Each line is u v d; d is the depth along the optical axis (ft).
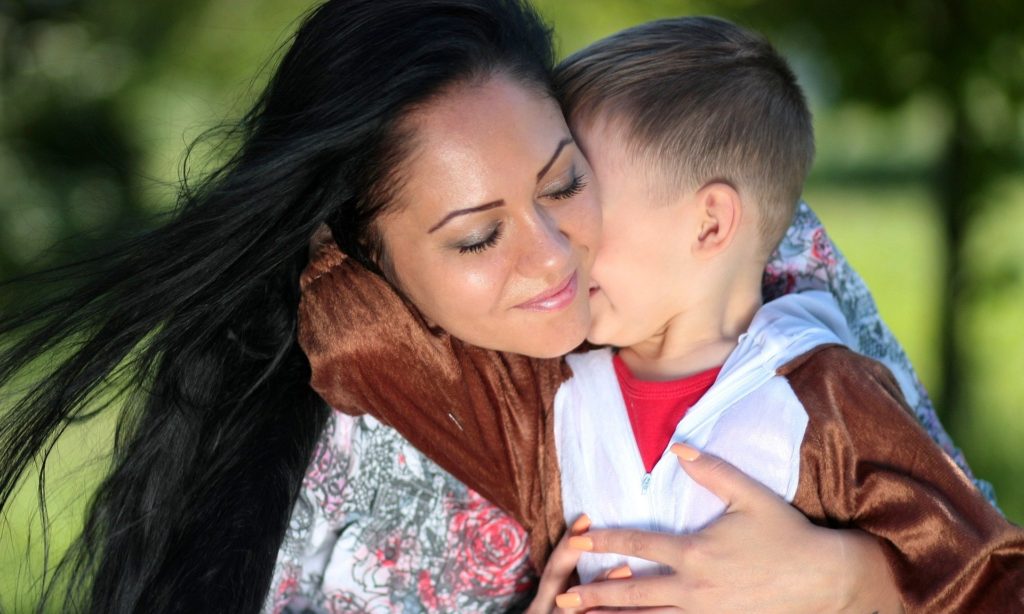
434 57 4.78
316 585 5.93
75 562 5.72
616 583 5.29
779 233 6.00
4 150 19.54
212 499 5.34
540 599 5.53
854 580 5.11
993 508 5.11
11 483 5.44
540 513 5.74
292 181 4.95
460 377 5.48
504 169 4.77
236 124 5.37
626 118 5.64
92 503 5.64
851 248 31.55
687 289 5.68
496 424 5.58
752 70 5.91
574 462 5.66
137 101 20.16
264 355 5.50
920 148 45.75
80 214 16.05
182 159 5.80
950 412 15.64
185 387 5.35
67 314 5.34
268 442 5.46
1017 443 15.64
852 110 14.42
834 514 5.32
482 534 5.81
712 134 5.64
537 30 5.48
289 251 5.14
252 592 5.21
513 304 4.94
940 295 15.56
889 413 5.26
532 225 4.84
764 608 5.10
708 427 5.41
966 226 15.11
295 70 5.02
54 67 20.68
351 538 5.78
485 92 4.81
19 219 17.93
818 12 13.94
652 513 5.46
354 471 5.72
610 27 15.24
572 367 5.80
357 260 5.37
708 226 5.65
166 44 20.29
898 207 38.60
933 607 5.05
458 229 4.81
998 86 13.82
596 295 5.72
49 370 5.59
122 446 5.51
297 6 19.74
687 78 5.73
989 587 5.02
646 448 5.56
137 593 5.36
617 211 5.63
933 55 13.79
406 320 5.37
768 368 5.41
